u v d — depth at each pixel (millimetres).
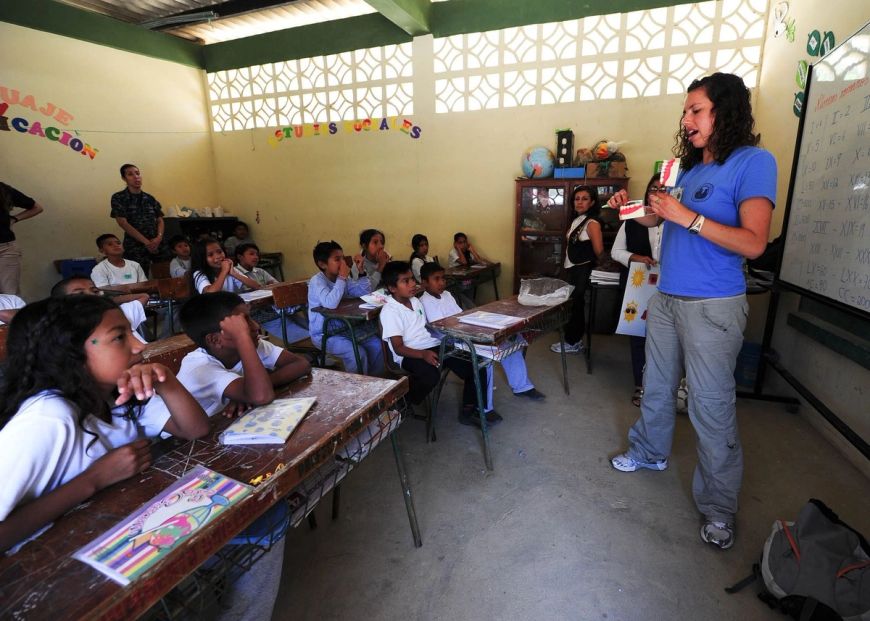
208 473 946
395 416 1502
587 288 3543
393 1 3957
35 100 4453
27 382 875
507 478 2051
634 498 1881
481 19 4586
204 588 915
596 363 3496
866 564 1248
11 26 4250
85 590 672
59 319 867
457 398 2943
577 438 2381
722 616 1338
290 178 5867
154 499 867
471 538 1686
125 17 5156
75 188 4812
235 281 3555
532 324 2354
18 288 3693
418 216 5340
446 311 2699
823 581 1254
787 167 3006
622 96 4305
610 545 1629
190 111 5887
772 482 1959
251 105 5844
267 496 919
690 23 3982
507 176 4855
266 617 1104
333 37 5203
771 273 2795
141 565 714
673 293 1622
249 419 1151
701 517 1755
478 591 1454
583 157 4352
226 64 5797
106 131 5043
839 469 2039
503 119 4754
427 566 1561
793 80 2998
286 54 5453
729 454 1593
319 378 1449
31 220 4512
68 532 797
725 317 1500
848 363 2117
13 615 627
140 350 987
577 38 4336
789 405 2627
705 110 1447
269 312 3273
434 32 4785
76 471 898
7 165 4312
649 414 1928
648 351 1857
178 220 5395
